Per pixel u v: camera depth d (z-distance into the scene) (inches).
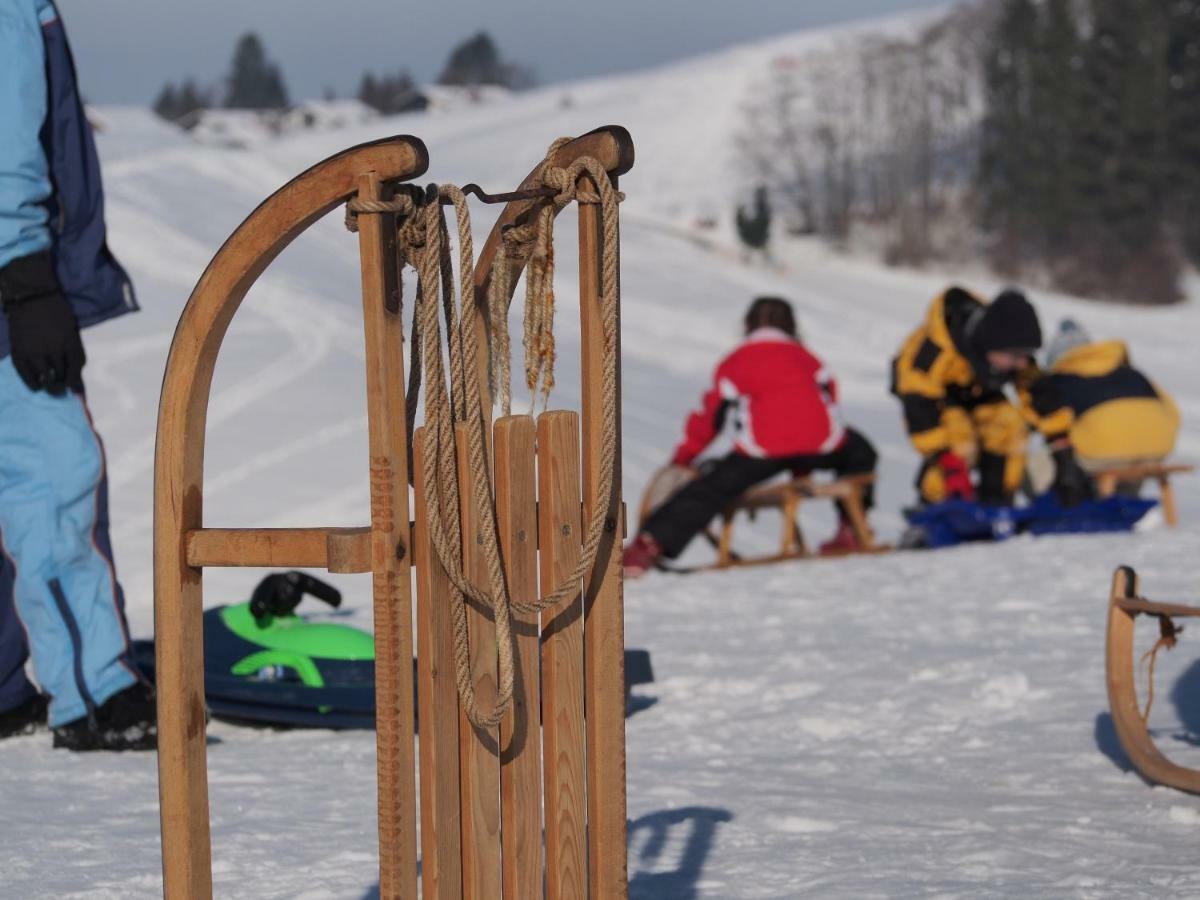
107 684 232.1
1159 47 4419.3
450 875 116.9
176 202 3043.8
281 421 1058.7
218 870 167.6
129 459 915.4
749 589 441.4
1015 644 322.7
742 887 160.7
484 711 117.8
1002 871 165.0
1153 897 153.3
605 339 120.5
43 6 231.1
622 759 126.0
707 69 6254.9
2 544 231.6
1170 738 230.5
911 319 2896.2
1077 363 571.8
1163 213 4372.5
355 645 268.2
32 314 223.6
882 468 1107.3
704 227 4372.5
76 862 172.6
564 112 6141.7
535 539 122.6
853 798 202.7
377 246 108.3
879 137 5339.6
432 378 113.3
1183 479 1125.7
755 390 530.9
